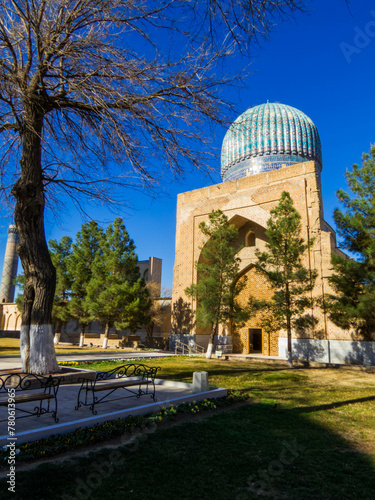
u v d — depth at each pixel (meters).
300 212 19.97
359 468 4.08
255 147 25.88
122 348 25.33
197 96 6.01
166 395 7.37
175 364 15.49
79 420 4.98
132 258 24.78
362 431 5.68
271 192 21.52
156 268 38.50
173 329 24.47
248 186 22.94
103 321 24.88
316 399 8.30
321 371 14.65
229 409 6.84
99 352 19.48
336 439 5.17
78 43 6.23
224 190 24.22
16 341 30.48
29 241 8.30
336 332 17.66
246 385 10.27
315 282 18.39
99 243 25.38
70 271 25.97
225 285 19.14
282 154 25.53
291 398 8.30
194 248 24.75
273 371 14.36
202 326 21.55
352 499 3.34
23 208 8.10
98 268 24.05
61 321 28.42
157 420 5.45
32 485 3.30
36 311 8.20
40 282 8.25
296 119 26.36
